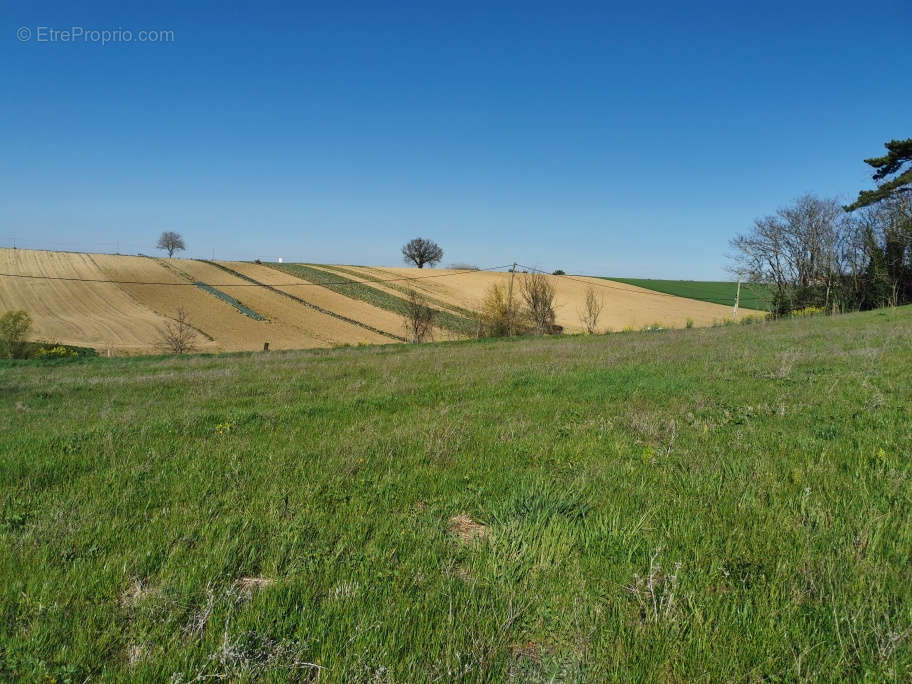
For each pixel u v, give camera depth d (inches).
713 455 220.2
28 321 1587.1
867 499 161.9
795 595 115.0
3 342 1537.9
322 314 2605.8
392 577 132.6
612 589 124.3
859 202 1668.3
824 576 121.0
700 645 101.1
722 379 420.5
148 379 650.2
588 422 303.4
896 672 91.7
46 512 180.4
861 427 250.1
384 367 671.1
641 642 104.0
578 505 173.0
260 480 214.5
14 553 146.1
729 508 162.1
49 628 111.2
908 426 242.1
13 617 117.7
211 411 394.0
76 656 104.1
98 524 165.2
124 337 2000.5
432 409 376.8
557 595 122.7
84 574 134.7
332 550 149.0
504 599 121.0
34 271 2765.7
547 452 244.1
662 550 139.9
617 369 514.0
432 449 252.2
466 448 256.5
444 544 151.0
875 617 105.5
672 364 523.5
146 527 166.2
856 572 121.4
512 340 1354.6
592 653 103.6
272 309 2593.5
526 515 165.2
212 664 100.7
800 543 136.4
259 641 107.2
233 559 141.7
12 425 384.8
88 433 314.7
